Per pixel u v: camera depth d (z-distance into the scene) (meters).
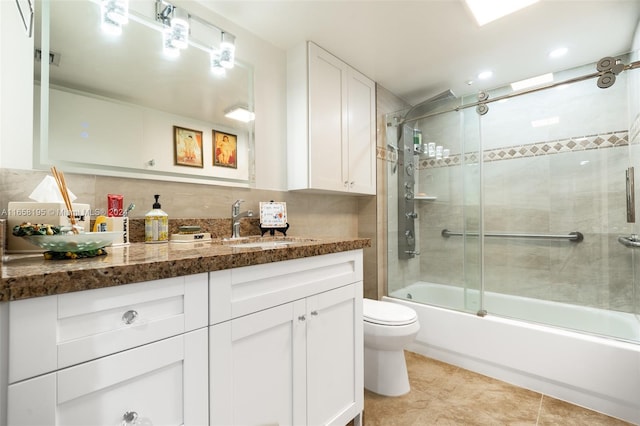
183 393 0.73
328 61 1.97
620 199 1.96
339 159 2.03
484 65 2.17
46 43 1.08
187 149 1.45
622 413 1.40
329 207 2.27
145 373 0.67
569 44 1.89
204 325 0.77
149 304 0.68
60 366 0.55
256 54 1.78
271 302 0.94
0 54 0.98
